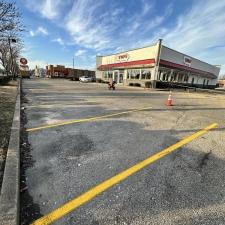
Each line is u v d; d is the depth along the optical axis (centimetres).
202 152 373
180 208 212
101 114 680
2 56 3419
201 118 697
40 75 8300
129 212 203
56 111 706
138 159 329
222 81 8000
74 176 268
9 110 636
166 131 504
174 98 1430
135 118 638
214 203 223
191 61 3422
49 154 335
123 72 3328
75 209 205
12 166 264
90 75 6156
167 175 282
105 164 306
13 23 1042
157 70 2584
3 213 178
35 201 214
